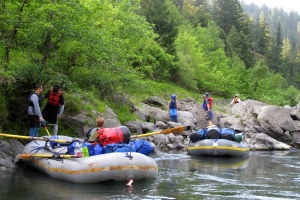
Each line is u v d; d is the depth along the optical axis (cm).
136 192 578
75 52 1094
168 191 591
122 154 663
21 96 972
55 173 682
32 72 954
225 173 793
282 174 788
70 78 1170
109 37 1252
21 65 960
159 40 2994
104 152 700
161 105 2022
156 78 2847
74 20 963
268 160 1056
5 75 851
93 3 1226
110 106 1430
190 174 771
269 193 589
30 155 714
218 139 1134
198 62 3459
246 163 979
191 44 3447
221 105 3148
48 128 1009
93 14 1217
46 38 964
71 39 974
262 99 4325
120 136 721
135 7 2028
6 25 899
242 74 4378
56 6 861
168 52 2983
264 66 5203
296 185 659
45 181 658
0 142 789
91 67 1180
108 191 583
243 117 1791
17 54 1098
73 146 717
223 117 1947
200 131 1170
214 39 5250
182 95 2783
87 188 603
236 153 1115
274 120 1684
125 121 1391
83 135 1071
